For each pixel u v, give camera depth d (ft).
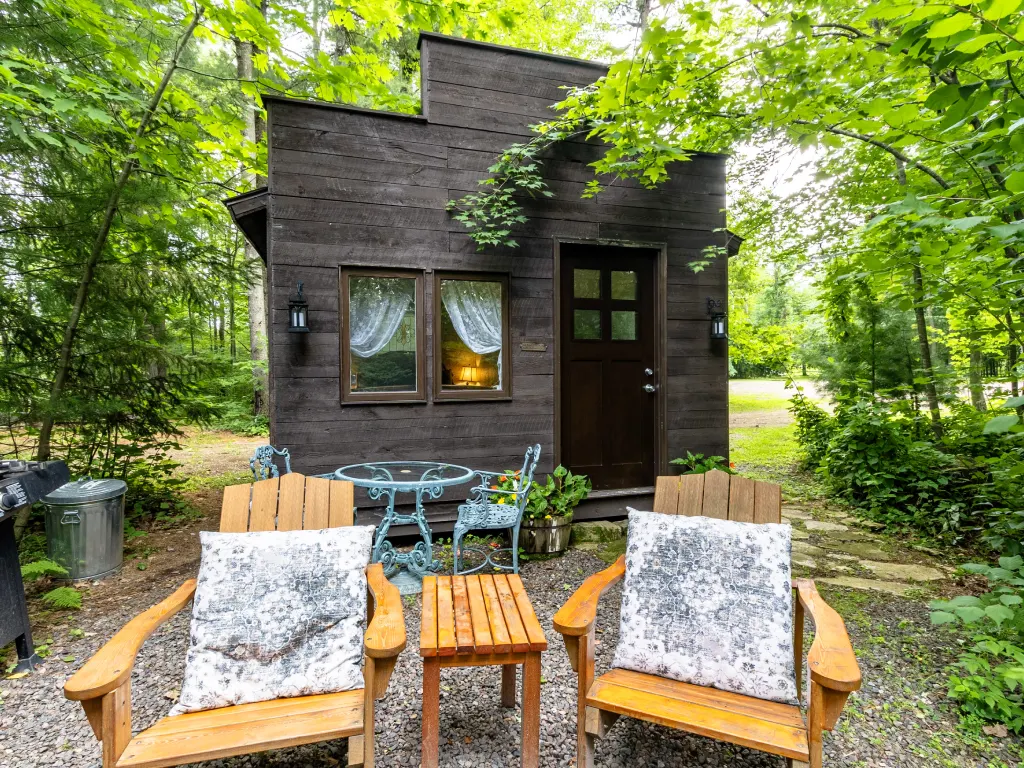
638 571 6.02
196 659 5.15
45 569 8.91
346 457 11.90
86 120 12.45
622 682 5.33
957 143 6.82
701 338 14.93
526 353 13.34
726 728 4.57
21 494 7.13
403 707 6.39
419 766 5.42
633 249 14.42
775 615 5.42
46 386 12.62
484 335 13.24
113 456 14.48
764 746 4.40
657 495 6.97
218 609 5.39
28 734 5.99
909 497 14.17
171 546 12.69
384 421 12.20
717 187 15.01
